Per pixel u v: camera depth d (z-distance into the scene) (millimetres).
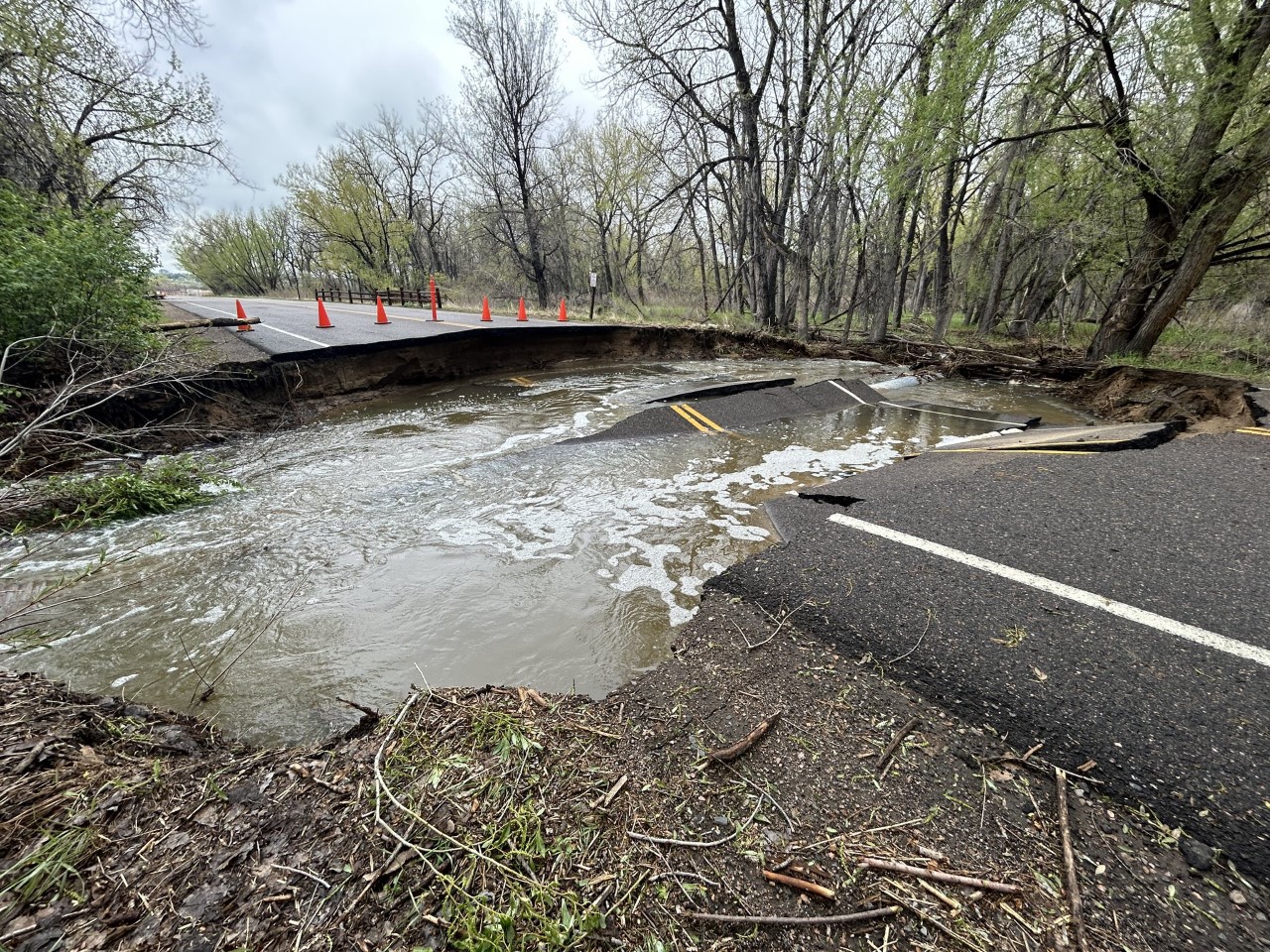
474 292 24906
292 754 1763
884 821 1532
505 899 1242
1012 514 3488
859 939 1231
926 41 10734
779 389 7789
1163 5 7656
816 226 15641
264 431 6195
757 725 1887
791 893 1322
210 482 4605
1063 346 11773
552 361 10945
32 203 5508
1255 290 12062
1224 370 8133
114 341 5340
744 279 21297
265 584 3156
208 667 2479
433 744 1742
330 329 10125
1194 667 2082
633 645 2559
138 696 2303
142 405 5504
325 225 31828
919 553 3043
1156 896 1339
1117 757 1731
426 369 8922
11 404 4660
